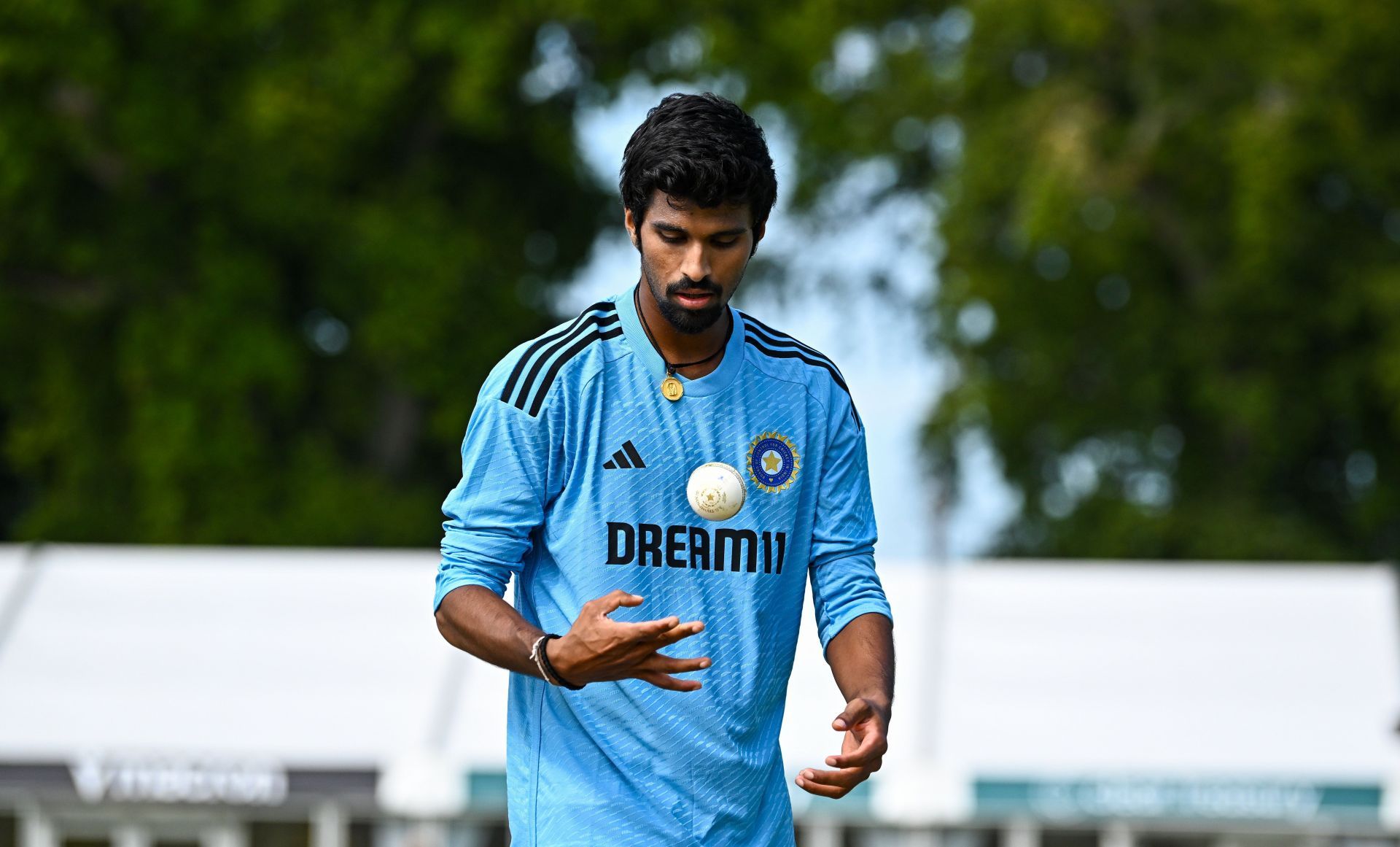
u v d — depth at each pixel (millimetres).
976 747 46312
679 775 11008
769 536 11125
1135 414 80312
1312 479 83250
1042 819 45719
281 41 73250
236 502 71812
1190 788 45438
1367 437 80625
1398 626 50969
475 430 11016
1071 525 79688
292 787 47281
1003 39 73500
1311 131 71688
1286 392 78125
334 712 48875
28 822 49781
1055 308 78250
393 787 46875
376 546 73500
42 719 48906
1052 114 71938
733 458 11070
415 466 84062
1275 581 53469
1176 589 53438
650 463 10945
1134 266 78438
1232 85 73375
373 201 75125
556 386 10883
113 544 74875
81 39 68000
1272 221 69750
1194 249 76812
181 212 74312
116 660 51250
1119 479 80938
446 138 80438
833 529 11406
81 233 74125
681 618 10977
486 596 10703
